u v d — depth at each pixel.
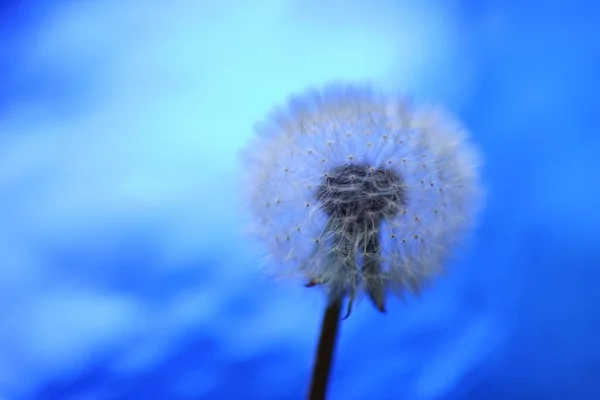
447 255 0.21
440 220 0.21
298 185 0.21
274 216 0.21
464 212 0.21
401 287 0.21
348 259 0.20
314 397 0.19
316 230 0.21
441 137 0.21
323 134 0.21
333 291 0.20
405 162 0.21
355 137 0.21
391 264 0.21
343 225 0.21
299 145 0.21
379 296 0.20
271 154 0.21
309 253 0.21
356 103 0.21
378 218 0.21
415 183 0.21
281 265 0.21
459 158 0.21
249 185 0.22
